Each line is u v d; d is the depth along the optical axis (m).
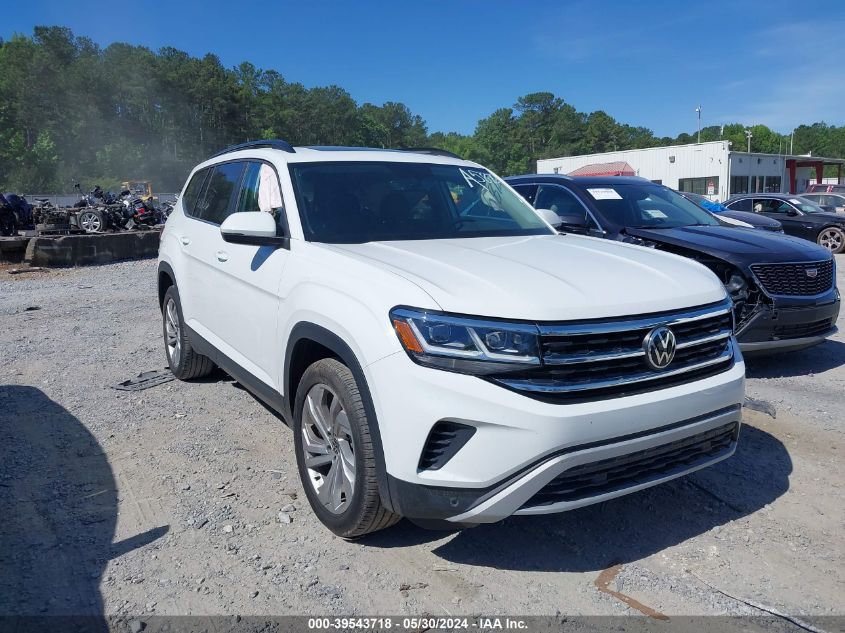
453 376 2.76
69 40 116.88
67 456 4.41
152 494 3.88
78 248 16.17
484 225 4.36
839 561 3.22
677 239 6.20
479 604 2.91
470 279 3.05
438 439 2.83
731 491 3.92
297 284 3.57
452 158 5.01
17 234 19.50
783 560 3.23
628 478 3.02
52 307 9.95
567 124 132.50
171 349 6.02
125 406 5.35
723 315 3.35
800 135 152.75
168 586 3.03
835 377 6.10
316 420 3.42
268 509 3.72
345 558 3.25
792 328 5.89
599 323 2.91
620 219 6.75
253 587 3.02
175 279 5.51
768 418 5.03
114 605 2.90
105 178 93.25
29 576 3.10
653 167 41.69
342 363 3.26
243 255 4.25
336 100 124.88
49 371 6.39
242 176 4.79
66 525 3.55
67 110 105.31
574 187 7.07
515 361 2.75
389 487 2.92
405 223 4.10
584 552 3.31
